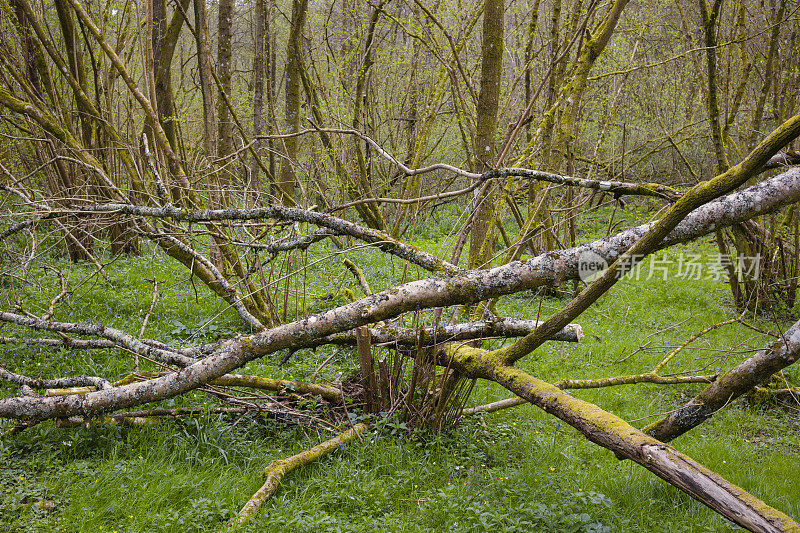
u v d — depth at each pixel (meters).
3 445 4.39
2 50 9.09
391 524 3.85
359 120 10.54
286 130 11.39
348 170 10.72
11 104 7.18
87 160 7.57
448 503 4.05
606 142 14.49
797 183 3.51
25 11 8.94
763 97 9.53
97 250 10.49
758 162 2.88
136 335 6.84
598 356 7.58
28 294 7.67
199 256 6.32
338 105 11.00
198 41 7.57
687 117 14.63
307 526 3.71
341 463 4.52
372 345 5.34
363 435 4.97
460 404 5.35
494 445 5.29
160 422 4.91
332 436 5.02
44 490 3.99
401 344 5.40
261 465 4.57
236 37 24.23
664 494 4.72
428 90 14.20
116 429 4.71
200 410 5.08
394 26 14.14
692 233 3.68
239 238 6.98
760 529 2.92
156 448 4.62
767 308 9.27
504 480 4.54
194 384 4.42
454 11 11.60
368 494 4.18
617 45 12.87
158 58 10.86
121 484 4.11
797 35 9.72
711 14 7.42
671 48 14.16
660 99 14.82
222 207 7.36
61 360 5.91
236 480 4.31
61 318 7.12
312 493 4.21
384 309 4.16
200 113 15.63
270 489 4.14
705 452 5.39
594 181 4.33
